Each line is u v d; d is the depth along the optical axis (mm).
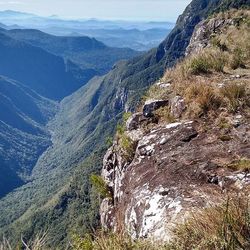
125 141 7785
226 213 3512
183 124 7336
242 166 5203
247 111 7266
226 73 10773
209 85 8719
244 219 3502
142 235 4684
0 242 4297
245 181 4789
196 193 4891
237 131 6539
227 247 3324
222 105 7742
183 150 6352
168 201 4973
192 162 5809
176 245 3662
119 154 8047
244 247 3301
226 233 3424
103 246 4082
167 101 8938
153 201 5176
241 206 3703
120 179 7262
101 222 7766
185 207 4582
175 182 5398
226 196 4355
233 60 12117
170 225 4168
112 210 7293
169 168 5875
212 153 5918
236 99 7652
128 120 9031
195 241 3611
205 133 6781
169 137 6980
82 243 4340
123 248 3955
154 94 9945
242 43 17484
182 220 4160
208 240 3473
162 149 6668
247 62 12453
